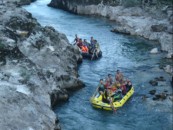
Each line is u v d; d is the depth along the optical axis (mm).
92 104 27984
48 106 23875
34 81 25734
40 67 29297
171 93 31141
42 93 24906
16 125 20078
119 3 62844
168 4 61531
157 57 41500
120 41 47781
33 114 21750
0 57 26531
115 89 29703
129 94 30094
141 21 55531
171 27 50375
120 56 41406
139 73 35938
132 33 51344
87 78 33938
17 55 27734
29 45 32000
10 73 25422
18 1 69062
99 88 29391
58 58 32688
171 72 36062
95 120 26188
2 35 30250
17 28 34406
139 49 44562
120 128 25297
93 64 38062
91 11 64125
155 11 59125
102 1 64125
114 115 27109
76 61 36875
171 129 25297
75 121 25797
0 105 21047
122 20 57625
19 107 21672
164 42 45562
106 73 35594
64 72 31062
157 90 31781
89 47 40656
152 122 26250
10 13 38344
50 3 70875
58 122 23484
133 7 61000
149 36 49750
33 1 75438
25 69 26578
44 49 32625
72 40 46250
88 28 53938
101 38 48719
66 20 58781
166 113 27547
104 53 42281
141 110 27953
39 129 20719
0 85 23141
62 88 29375
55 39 35812
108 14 62156
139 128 25391
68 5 66438
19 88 23844
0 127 19359
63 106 27891
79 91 30766
